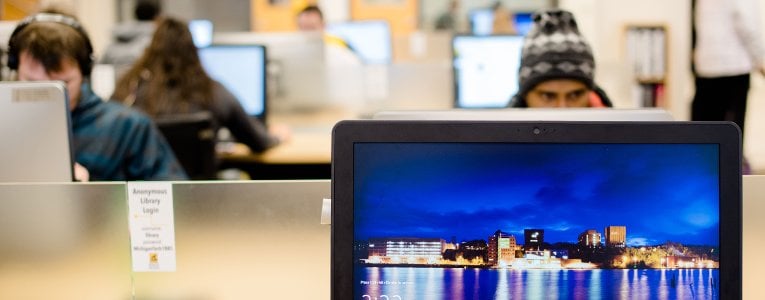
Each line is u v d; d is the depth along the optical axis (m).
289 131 3.69
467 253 0.99
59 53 1.83
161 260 1.19
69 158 1.37
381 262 0.99
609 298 0.99
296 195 1.18
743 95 4.02
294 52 3.83
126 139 2.08
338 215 0.98
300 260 1.18
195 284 1.19
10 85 1.35
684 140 0.98
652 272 0.99
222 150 3.47
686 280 0.98
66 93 1.36
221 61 3.62
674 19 5.08
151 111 3.02
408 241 0.99
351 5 7.96
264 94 3.63
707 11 3.96
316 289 1.19
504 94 3.63
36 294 1.21
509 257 0.99
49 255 1.20
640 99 5.05
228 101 3.16
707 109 4.12
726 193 0.98
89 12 7.18
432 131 0.99
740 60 3.94
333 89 3.83
